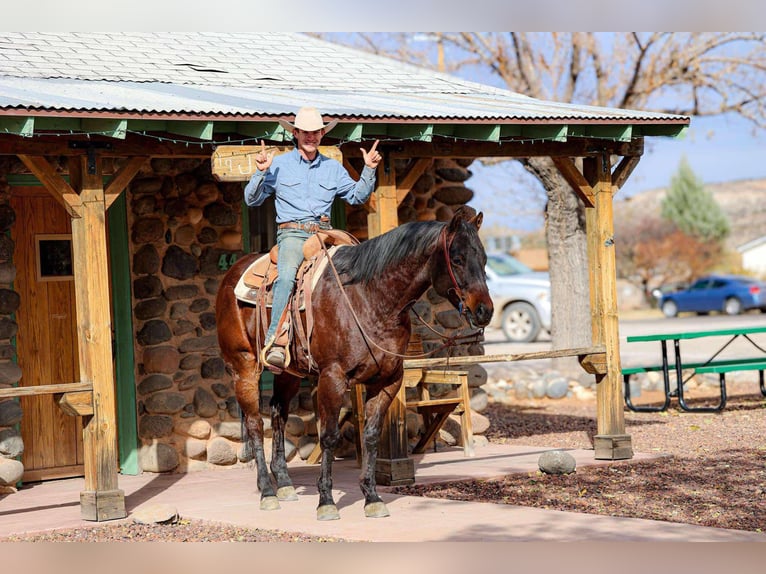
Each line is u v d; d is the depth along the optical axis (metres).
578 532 6.18
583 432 11.62
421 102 9.23
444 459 9.53
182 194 9.50
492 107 9.02
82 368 7.18
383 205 8.34
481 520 6.61
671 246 45.81
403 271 6.49
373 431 6.90
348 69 10.96
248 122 7.65
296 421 9.80
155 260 9.38
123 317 9.30
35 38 10.00
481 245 6.21
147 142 7.48
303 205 7.00
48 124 6.65
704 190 54.75
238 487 8.39
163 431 9.28
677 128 9.16
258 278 7.28
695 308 33.69
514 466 8.91
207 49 10.93
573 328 16.28
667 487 7.77
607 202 9.30
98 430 7.11
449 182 10.65
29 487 8.80
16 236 9.09
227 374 9.60
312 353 6.83
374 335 6.62
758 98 19.36
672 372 15.74
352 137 7.75
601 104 19.53
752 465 8.64
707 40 18.75
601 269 9.24
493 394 15.47
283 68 10.58
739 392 14.77
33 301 9.16
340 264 6.82
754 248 52.50
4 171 8.76
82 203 7.18
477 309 6.05
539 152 9.02
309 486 8.33
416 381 8.18
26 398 9.05
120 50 10.20
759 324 26.22
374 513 6.80
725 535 6.05
